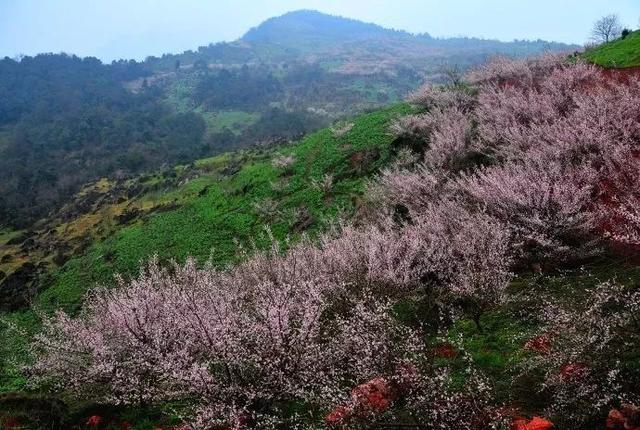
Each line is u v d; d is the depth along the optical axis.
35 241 45.50
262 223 26.17
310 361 8.00
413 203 16.03
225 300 9.80
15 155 110.94
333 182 26.89
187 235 28.89
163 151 107.25
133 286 12.05
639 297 7.36
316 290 9.18
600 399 6.16
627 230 10.76
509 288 11.36
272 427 7.39
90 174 93.44
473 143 19.27
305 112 136.25
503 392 7.40
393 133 27.16
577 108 18.62
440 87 33.03
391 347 7.49
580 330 7.17
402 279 11.16
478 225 11.59
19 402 10.09
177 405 9.24
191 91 190.62
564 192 11.62
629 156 13.31
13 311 26.52
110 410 9.96
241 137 115.75
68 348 11.04
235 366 8.28
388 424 6.80
